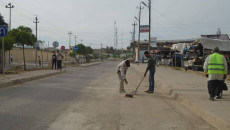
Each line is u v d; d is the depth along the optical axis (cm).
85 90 1012
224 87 761
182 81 1319
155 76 1644
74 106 693
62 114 596
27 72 1708
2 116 561
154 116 605
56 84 1182
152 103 775
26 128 478
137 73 2203
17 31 1844
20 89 985
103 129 486
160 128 503
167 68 2697
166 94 977
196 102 712
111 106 709
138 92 1009
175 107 726
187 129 502
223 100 748
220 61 736
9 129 468
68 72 2100
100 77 1647
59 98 806
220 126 505
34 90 963
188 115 628
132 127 504
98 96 876
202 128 512
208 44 1894
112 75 1842
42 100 762
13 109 631
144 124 529
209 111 591
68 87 1083
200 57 2127
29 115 576
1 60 1547
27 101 739
